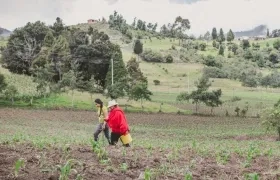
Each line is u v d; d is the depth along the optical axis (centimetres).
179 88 13388
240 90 14112
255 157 1444
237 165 1170
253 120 7462
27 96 8025
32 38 12081
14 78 10156
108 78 9794
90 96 8975
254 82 15125
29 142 1524
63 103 8012
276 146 3394
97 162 1001
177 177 876
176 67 17438
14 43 11619
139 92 8169
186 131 5138
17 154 1002
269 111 4441
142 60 17875
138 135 4388
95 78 10850
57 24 14225
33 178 729
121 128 1611
